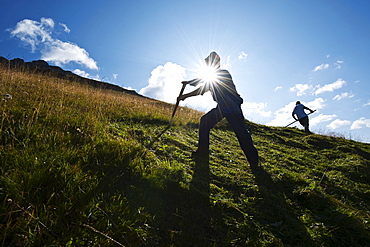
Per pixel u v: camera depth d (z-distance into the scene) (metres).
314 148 6.47
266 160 4.33
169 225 1.90
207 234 1.91
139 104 7.69
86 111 4.40
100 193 1.93
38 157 2.09
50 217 1.53
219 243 1.83
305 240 2.03
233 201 2.49
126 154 2.74
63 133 2.79
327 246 2.02
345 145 6.88
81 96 6.28
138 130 4.23
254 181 3.08
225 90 3.45
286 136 8.02
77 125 3.27
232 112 3.41
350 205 2.85
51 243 1.37
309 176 3.78
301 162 4.69
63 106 4.25
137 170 2.44
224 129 6.99
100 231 1.57
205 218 2.09
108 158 2.56
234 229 2.02
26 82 6.41
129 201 1.99
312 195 2.78
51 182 1.85
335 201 2.78
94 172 2.22
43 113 3.44
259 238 1.95
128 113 5.38
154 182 2.32
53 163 2.07
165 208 2.09
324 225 2.30
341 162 4.87
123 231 1.63
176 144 4.02
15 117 2.99
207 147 3.61
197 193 2.41
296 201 2.73
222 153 4.12
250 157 3.50
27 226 1.44
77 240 1.43
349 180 3.78
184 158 3.42
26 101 3.92
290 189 3.04
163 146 3.60
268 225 2.16
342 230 2.26
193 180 2.68
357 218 2.45
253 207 2.44
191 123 6.20
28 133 2.52
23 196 1.66
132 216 1.80
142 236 1.66
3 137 2.41
